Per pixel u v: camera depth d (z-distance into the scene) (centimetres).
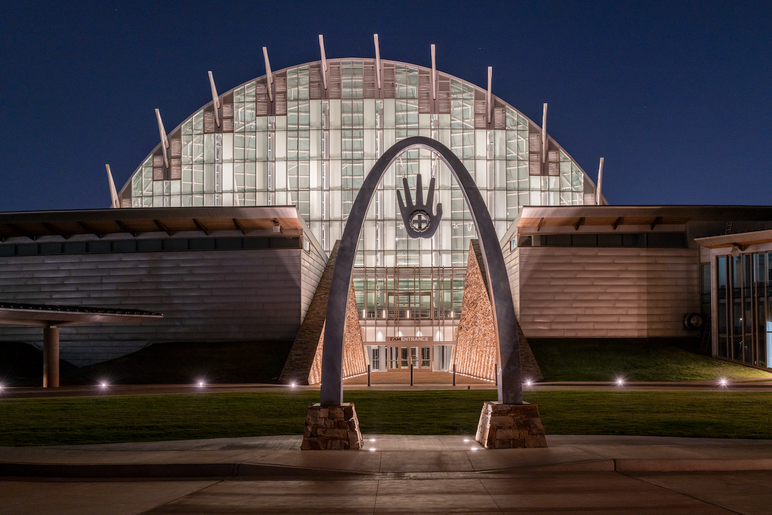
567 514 920
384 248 7431
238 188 7731
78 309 3741
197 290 5178
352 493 1078
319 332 4684
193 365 4509
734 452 1362
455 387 3534
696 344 5141
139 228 5234
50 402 2688
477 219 1595
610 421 1984
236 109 7888
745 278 4659
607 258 5312
